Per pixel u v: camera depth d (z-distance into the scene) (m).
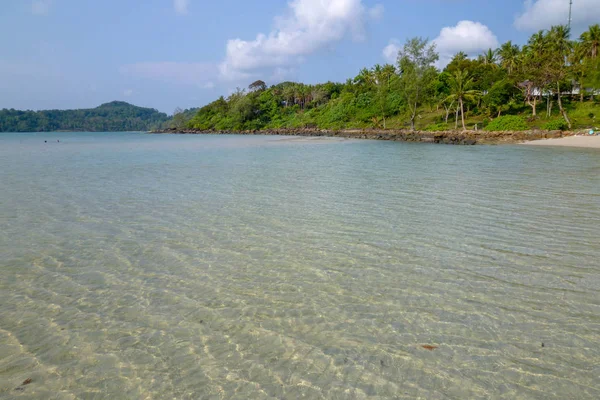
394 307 6.27
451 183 17.86
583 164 24.81
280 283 7.21
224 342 5.35
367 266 7.96
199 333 5.58
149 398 4.31
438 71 83.06
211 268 7.94
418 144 48.97
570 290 6.78
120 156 35.41
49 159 32.50
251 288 7.00
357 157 31.75
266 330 5.64
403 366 4.80
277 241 9.60
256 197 14.99
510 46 80.25
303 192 15.95
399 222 11.22
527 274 7.47
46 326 5.79
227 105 145.25
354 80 112.00
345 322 5.82
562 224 10.79
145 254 8.75
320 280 7.32
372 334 5.50
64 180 19.66
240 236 10.03
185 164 27.38
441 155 32.81
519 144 44.00
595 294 6.61
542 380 4.52
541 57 65.19
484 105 70.88
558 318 5.87
